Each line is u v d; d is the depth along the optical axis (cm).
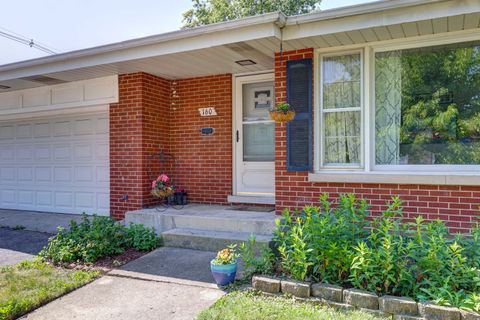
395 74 509
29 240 619
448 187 467
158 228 615
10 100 858
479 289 332
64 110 788
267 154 689
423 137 498
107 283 421
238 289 388
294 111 520
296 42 513
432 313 302
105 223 559
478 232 378
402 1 423
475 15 416
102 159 770
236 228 557
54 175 838
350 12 450
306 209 415
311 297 353
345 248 362
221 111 714
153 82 715
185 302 365
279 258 445
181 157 750
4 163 913
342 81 533
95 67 646
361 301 331
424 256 350
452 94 483
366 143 515
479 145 471
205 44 534
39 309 356
